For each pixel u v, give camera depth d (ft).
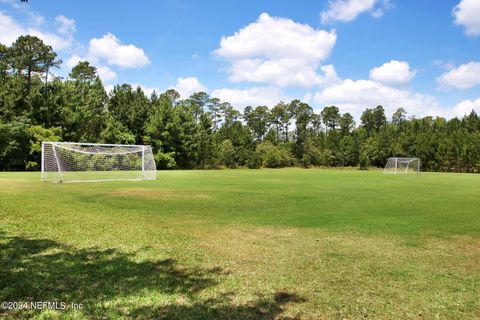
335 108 336.49
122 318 14.61
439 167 245.24
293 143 287.28
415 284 19.57
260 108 326.65
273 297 17.30
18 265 20.66
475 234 32.50
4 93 159.12
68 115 170.40
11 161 150.71
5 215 35.86
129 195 58.08
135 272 20.34
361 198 59.47
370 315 15.60
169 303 16.21
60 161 120.47
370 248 27.25
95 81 216.74
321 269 21.90
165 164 205.77
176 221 36.70
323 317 15.30
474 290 18.85
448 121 297.94
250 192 66.64
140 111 207.82
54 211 39.63
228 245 27.37
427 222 38.14
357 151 275.18
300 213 43.04
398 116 362.74
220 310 15.64
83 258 22.59
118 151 146.41
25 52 187.11
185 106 252.62
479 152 228.43
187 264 22.25
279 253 25.39
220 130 276.82
